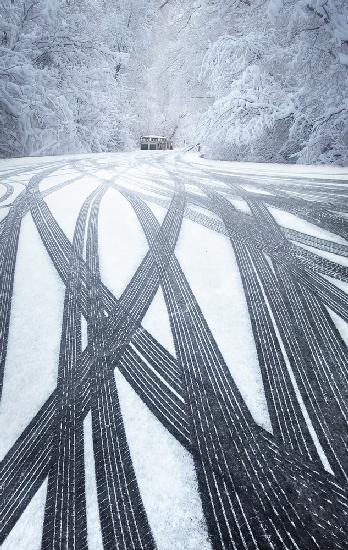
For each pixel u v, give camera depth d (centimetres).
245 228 673
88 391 292
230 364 316
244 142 1812
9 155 1888
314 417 258
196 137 2064
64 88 2236
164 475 220
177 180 1181
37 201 871
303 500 202
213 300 423
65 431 256
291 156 1766
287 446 237
